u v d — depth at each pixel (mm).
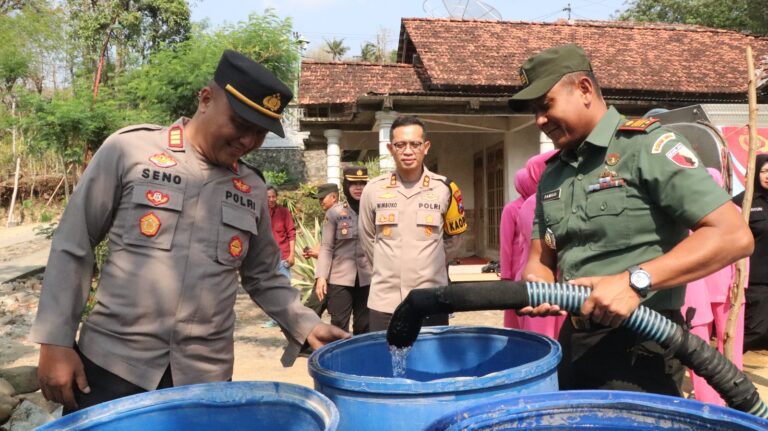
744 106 5156
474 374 1818
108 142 1841
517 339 1725
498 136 11273
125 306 1790
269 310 2123
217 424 1294
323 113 11055
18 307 7223
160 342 1806
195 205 1863
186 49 10070
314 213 13625
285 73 11602
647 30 13055
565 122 1640
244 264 2135
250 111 1790
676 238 1589
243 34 10930
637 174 1562
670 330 1432
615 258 1605
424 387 1293
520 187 3238
